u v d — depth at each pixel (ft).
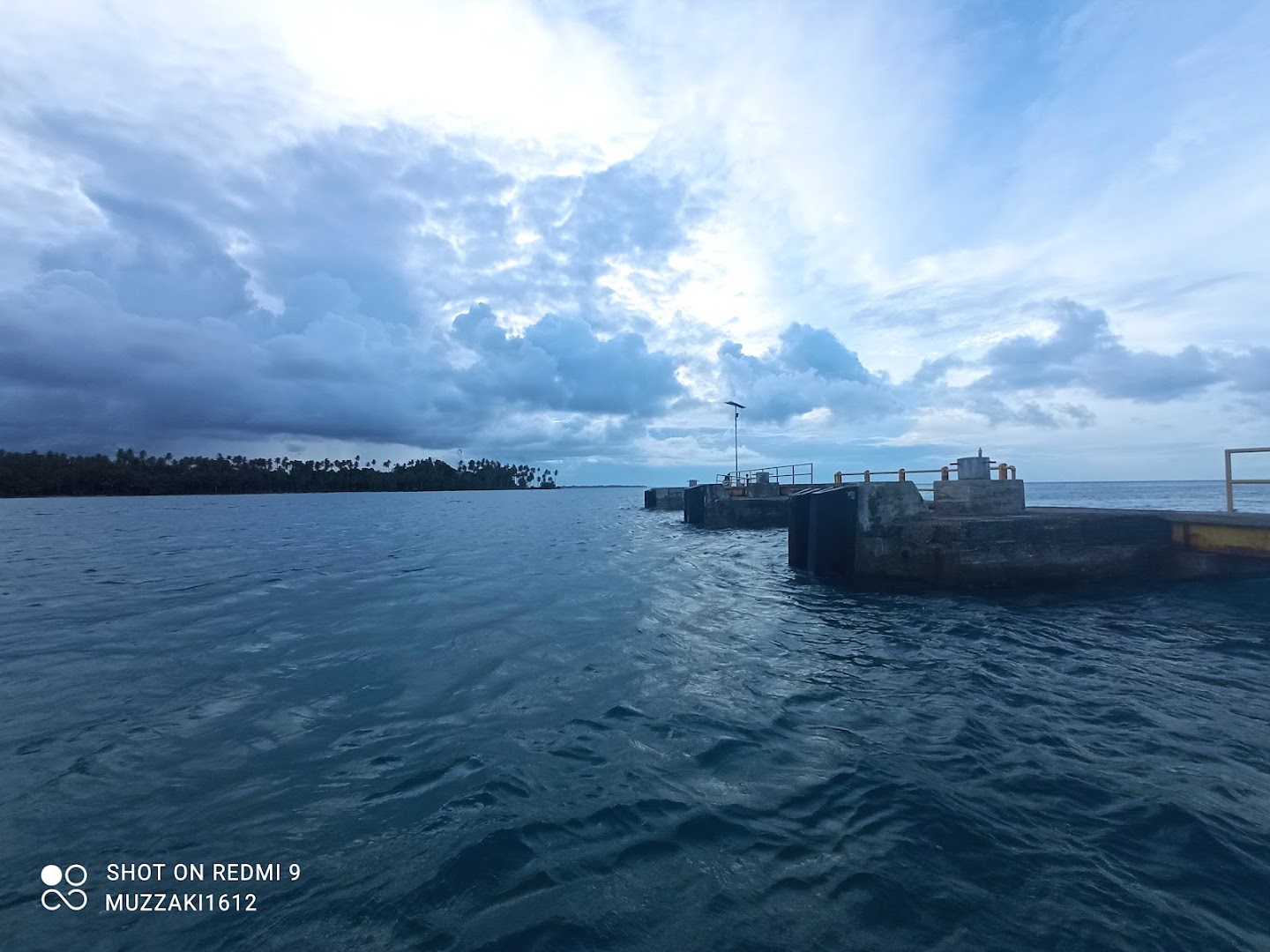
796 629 41.06
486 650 35.58
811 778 20.33
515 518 174.09
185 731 24.18
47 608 47.75
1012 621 42.83
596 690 29.01
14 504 329.72
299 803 18.81
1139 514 55.57
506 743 23.13
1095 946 12.92
